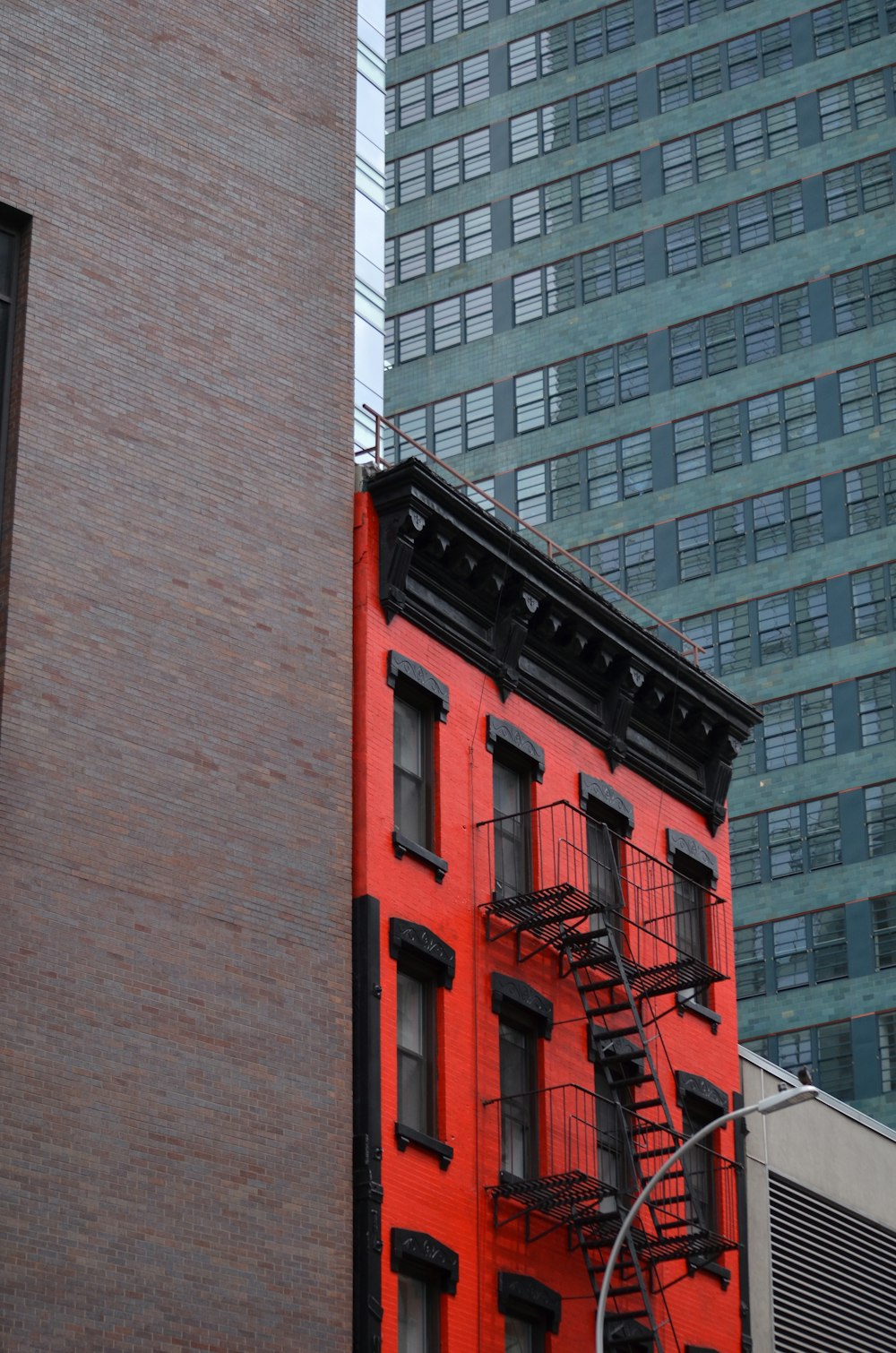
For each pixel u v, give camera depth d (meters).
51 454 38.56
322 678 42.09
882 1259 56.66
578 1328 43.75
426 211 118.81
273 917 39.53
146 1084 36.34
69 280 40.06
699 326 108.00
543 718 48.50
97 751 37.53
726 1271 49.75
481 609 46.69
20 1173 34.00
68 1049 35.34
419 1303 40.56
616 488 106.88
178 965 37.56
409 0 125.25
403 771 43.94
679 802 53.12
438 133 120.44
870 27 109.56
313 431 43.75
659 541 104.81
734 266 108.19
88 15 42.34
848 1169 56.41
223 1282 36.34
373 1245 38.94
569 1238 44.25
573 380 110.19
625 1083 46.44
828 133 108.50
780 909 97.50
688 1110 50.91
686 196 110.88
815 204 107.38
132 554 39.34
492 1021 44.06
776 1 112.75
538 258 114.06
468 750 45.50
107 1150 35.34
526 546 46.66
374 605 43.72
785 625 101.06
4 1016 34.66
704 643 102.25
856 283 105.06
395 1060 41.06
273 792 40.38
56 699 37.16
